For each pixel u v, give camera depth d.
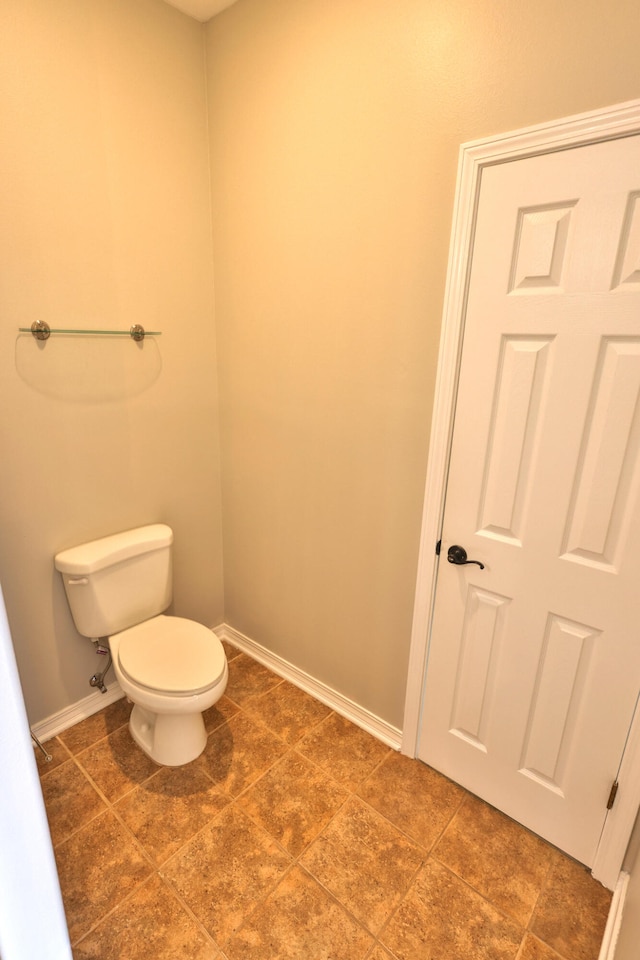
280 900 1.34
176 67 1.80
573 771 1.41
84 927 1.27
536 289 1.23
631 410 1.15
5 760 0.50
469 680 1.58
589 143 1.10
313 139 1.59
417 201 1.40
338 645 1.99
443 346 1.42
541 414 1.29
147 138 1.77
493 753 1.58
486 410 1.38
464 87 1.25
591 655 1.32
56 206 1.58
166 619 1.96
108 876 1.39
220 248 2.03
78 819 1.55
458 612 1.56
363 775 1.74
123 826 1.54
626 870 1.35
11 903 0.54
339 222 1.59
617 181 1.08
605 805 1.36
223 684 1.66
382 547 1.74
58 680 1.89
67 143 1.57
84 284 1.69
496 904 1.34
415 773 1.75
